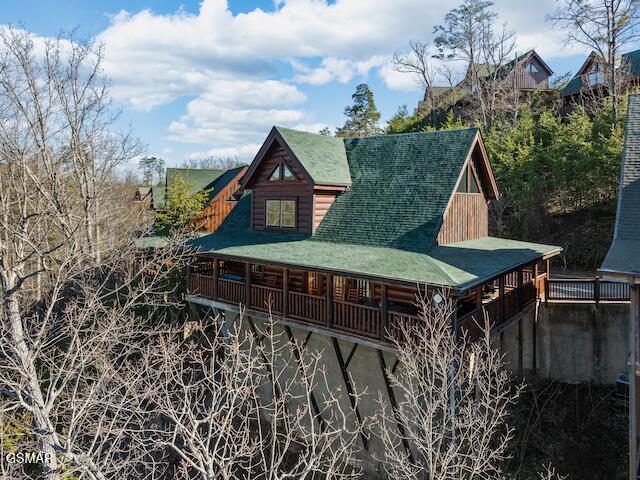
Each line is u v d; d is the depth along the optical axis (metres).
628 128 15.40
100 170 20.06
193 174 33.84
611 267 10.01
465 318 11.84
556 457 14.19
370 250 14.55
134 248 19.67
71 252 12.73
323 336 15.69
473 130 16.70
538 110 36.81
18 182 16.41
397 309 13.87
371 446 14.68
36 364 15.98
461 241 16.27
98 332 12.38
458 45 43.47
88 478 8.48
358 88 63.66
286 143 17.80
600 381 16.95
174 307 21.75
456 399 12.52
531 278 16.98
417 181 16.50
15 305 11.42
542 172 26.61
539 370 17.56
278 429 17.42
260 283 18.94
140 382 11.24
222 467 6.78
